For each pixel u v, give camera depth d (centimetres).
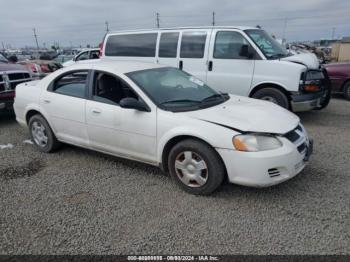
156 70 454
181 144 365
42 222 327
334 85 942
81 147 488
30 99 511
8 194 386
